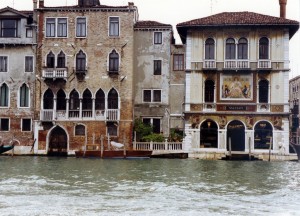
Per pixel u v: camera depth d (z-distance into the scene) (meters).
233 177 26.00
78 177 25.47
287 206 17.08
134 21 43.69
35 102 42.97
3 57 43.53
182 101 43.44
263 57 40.12
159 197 18.88
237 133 40.28
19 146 42.91
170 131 42.31
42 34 43.00
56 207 16.55
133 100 43.50
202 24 40.03
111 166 31.95
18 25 43.41
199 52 40.56
